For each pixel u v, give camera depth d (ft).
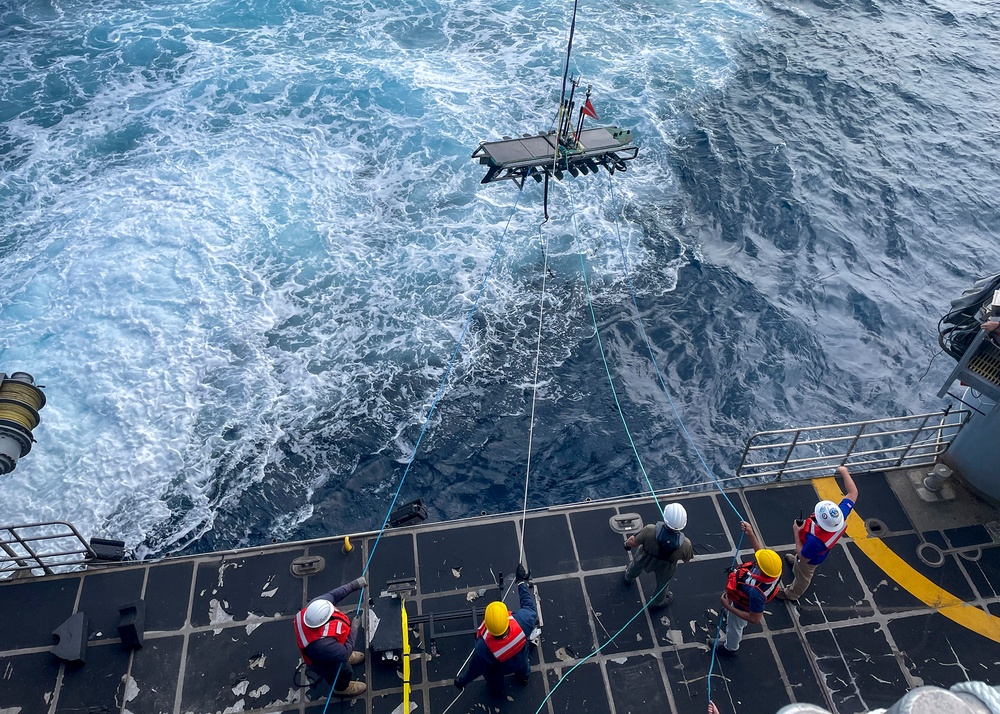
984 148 100.48
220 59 108.47
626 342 74.33
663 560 33.60
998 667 35.86
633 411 68.44
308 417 67.82
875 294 80.33
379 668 34.88
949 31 124.77
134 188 88.79
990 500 41.93
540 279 80.33
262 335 74.54
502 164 43.04
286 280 79.77
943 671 35.70
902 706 14.33
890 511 41.57
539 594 37.45
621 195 90.74
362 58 109.60
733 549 39.60
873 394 70.44
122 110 99.66
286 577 37.70
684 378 71.36
